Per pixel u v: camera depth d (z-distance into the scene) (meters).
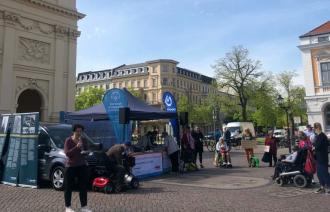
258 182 12.69
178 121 17.48
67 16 32.69
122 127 14.54
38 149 12.21
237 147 37.75
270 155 18.23
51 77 31.19
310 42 36.84
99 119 17.53
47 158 11.86
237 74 55.16
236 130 43.12
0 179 13.44
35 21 30.25
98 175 11.20
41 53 30.59
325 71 35.94
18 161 12.70
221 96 60.31
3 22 27.98
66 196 7.78
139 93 91.75
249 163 18.44
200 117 76.62
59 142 12.20
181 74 101.94
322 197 9.86
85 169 7.95
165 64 97.44
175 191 11.04
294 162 11.73
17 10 28.88
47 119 30.52
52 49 31.47
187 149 16.48
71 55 32.88
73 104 32.53
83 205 7.89
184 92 102.19
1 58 27.66
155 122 29.25
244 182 12.76
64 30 32.34
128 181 11.13
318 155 10.56
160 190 11.25
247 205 8.80
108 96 15.07
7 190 11.50
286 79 63.62
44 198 9.98
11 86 27.98
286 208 8.44
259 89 55.56
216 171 16.48
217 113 32.56
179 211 8.19
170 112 16.89
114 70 106.50
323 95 35.59
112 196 10.21
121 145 11.74
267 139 18.30
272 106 59.12
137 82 101.12
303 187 11.45
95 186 10.91
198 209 8.38
